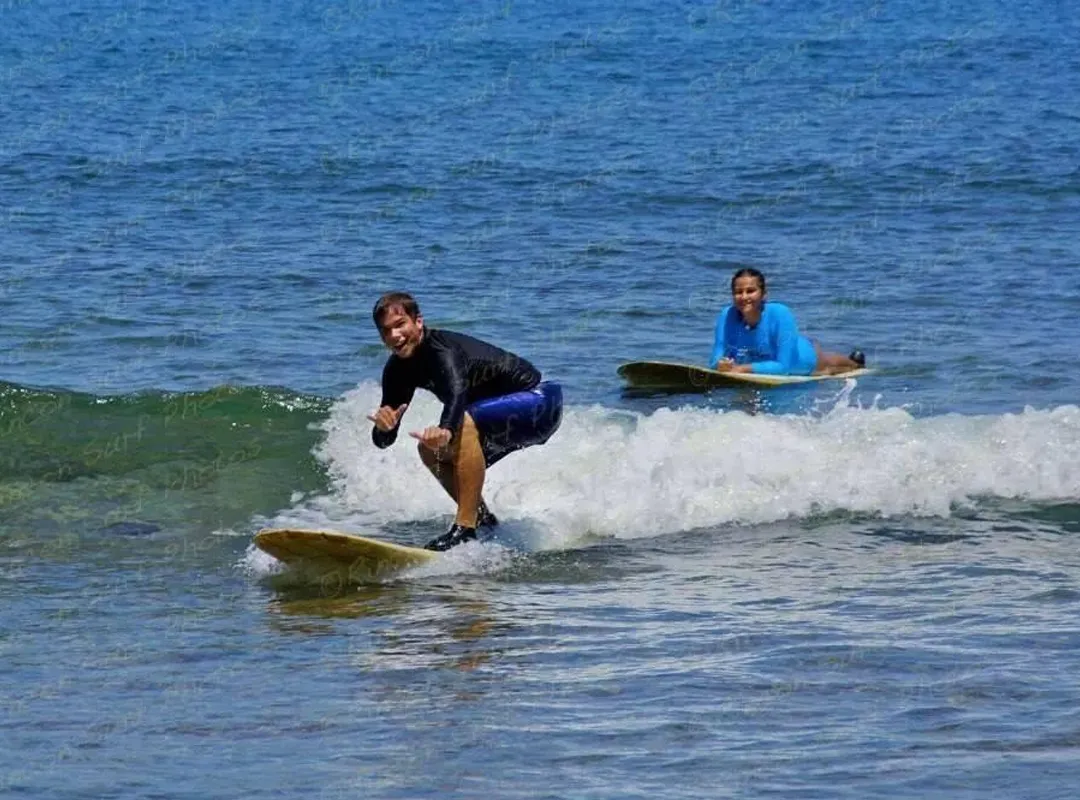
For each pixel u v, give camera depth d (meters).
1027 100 143.00
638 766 22.20
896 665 26.30
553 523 36.09
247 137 120.88
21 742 23.69
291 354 55.44
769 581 32.22
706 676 26.05
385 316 32.91
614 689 25.58
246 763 22.70
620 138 118.31
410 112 137.62
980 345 56.38
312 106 143.50
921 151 110.00
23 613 30.72
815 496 37.75
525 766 22.30
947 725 23.39
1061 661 26.31
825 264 72.69
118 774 22.31
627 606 30.61
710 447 39.22
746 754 22.52
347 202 90.94
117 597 31.83
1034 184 95.00
